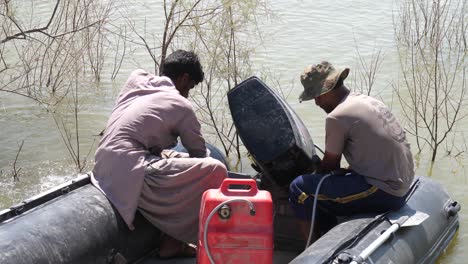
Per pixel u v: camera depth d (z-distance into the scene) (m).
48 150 7.41
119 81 9.17
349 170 4.46
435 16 9.96
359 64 9.55
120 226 4.08
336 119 4.30
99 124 8.09
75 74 8.88
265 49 9.80
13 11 8.88
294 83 8.75
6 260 3.45
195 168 4.10
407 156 4.39
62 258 3.70
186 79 4.51
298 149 4.61
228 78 7.63
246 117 4.76
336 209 4.45
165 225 4.15
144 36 10.33
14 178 6.72
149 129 4.16
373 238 4.05
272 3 12.35
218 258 3.55
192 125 4.26
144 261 4.38
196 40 7.73
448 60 9.66
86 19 9.04
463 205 6.07
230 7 7.61
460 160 7.08
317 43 10.27
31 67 8.93
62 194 4.12
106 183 4.16
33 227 3.71
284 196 4.77
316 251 3.86
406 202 4.59
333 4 12.43
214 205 3.54
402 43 10.33
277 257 4.70
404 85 8.85
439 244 4.72
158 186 4.10
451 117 8.10
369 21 11.46
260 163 4.67
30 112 8.37
